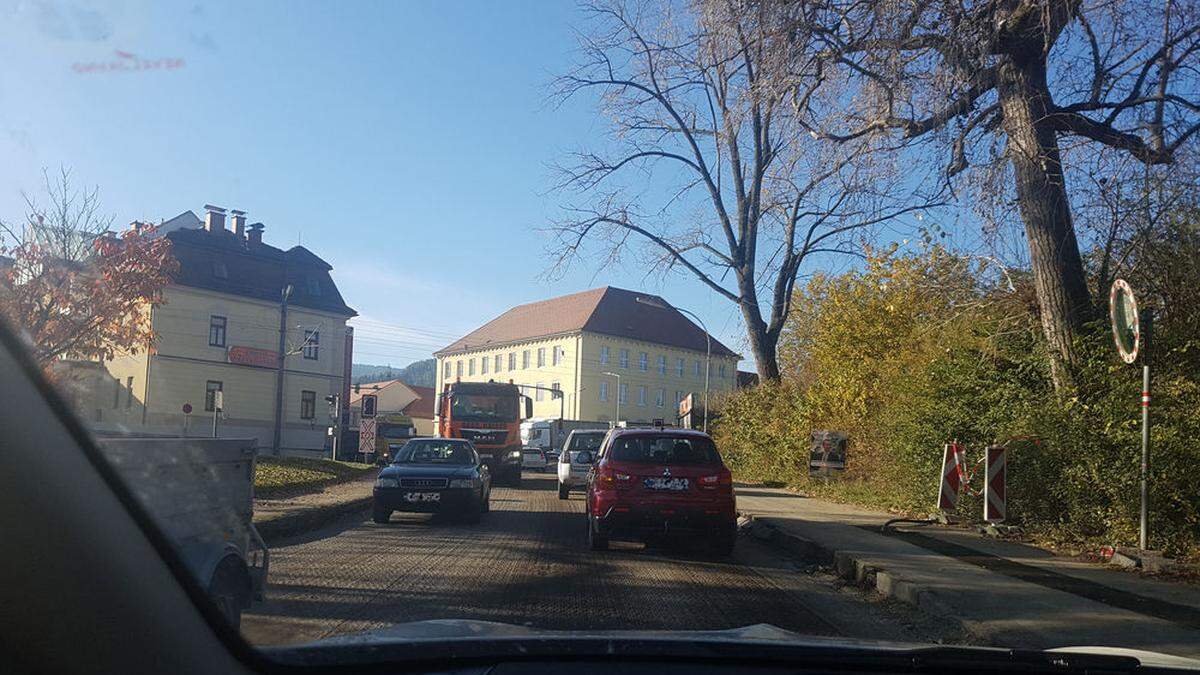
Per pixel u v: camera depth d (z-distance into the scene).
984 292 16.14
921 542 11.79
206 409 43.22
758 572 10.15
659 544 12.20
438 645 3.47
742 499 19.30
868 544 11.42
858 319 21.50
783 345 31.75
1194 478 10.20
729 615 7.44
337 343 50.41
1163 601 7.93
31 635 2.73
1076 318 12.27
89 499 2.96
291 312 47.75
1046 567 9.79
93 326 10.16
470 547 11.12
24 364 2.95
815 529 13.21
